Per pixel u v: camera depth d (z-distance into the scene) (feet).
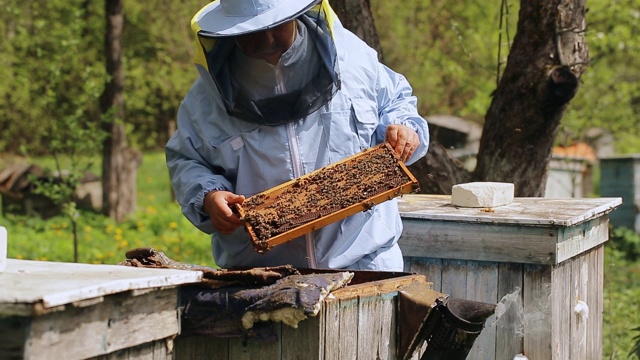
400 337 10.53
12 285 7.70
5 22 55.93
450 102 57.47
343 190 10.64
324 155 11.25
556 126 18.90
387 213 11.77
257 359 9.62
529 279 13.80
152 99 68.08
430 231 14.44
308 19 11.02
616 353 21.18
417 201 16.19
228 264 11.78
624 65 46.73
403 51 53.62
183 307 9.57
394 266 11.83
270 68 10.80
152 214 46.11
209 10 11.18
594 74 36.96
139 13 56.95
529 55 18.60
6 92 66.54
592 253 15.94
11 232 41.01
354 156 11.20
